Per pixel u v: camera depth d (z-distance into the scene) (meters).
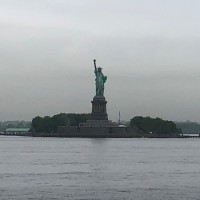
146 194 94.50
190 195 93.56
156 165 148.00
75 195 93.31
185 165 148.62
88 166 143.62
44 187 101.94
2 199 89.25
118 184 106.25
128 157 181.00
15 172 127.62
